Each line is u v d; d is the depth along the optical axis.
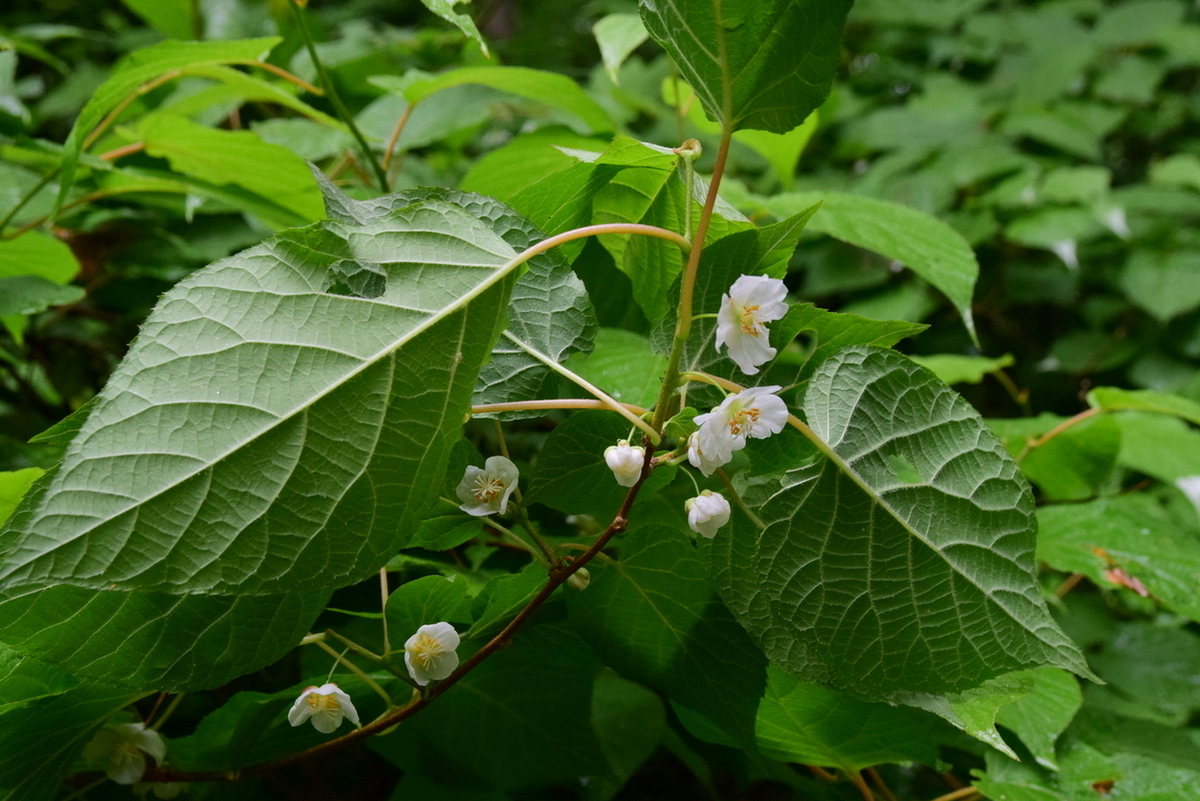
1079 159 1.71
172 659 0.40
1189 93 1.91
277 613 0.41
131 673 0.40
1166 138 1.76
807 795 0.59
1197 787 0.53
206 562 0.38
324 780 0.58
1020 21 1.85
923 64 1.84
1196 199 1.38
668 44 0.42
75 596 0.40
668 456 0.42
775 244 0.43
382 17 1.77
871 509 0.42
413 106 0.71
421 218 0.41
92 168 0.70
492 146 1.30
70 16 1.58
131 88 0.61
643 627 0.45
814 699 0.47
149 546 0.38
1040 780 0.53
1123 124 1.68
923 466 0.43
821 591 0.43
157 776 0.47
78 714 0.44
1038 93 1.60
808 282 1.30
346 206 0.42
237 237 0.87
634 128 1.37
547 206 0.47
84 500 0.37
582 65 1.71
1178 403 0.67
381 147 0.84
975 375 0.84
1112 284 1.39
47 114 1.19
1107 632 0.75
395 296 0.40
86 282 0.82
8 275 0.69
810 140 1.57
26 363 0.86
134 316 0.84
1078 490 0.74
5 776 0.44
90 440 0.37
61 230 0.80
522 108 0.98
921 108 1.56
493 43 1.58
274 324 0.39
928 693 0.43
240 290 0.39
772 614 0.43
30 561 0.37
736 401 0.40
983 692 0.44
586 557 0.43
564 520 0.59
